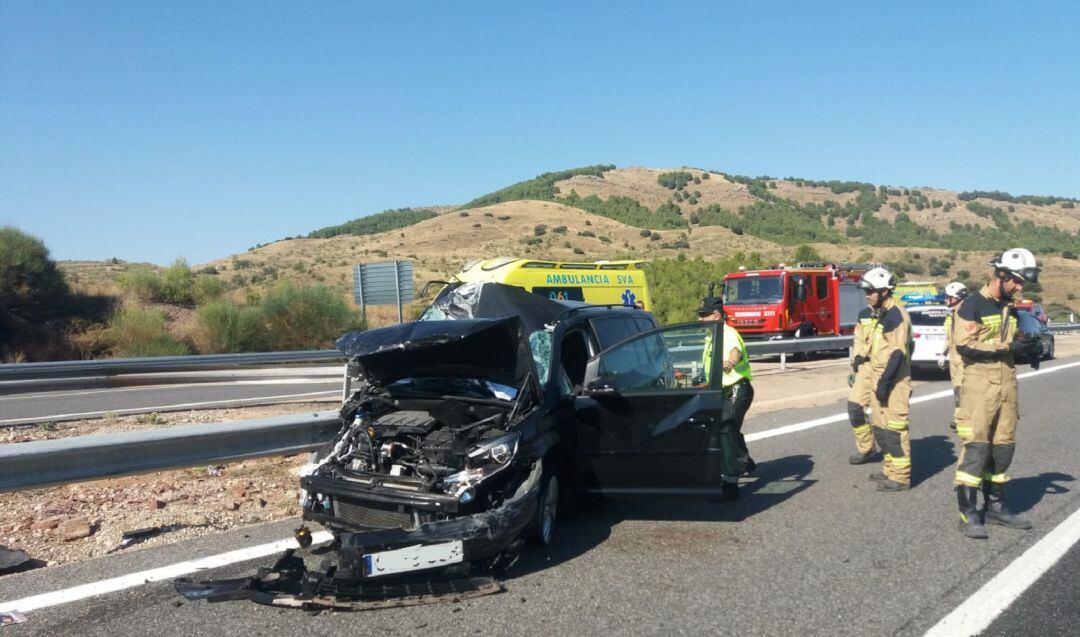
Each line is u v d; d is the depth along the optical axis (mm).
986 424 6340
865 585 5340
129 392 16953
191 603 5008
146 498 7375
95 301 28250
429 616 4824
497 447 5531
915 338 18016
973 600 5051
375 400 6355
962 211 171250
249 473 8383
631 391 6527
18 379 15227
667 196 190125
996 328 6227
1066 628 4633
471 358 6199
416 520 5438
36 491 7574
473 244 115750
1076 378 18719
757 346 18703
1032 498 7629
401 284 23453
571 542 6305
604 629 4637
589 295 15609
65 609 4922
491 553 5324
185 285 31141
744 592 5219
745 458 8133
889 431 7871
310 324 25578
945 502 7488
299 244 120688
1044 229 149500
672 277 32906
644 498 6461
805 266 26359
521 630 4621
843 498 7656
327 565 5234
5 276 25062
